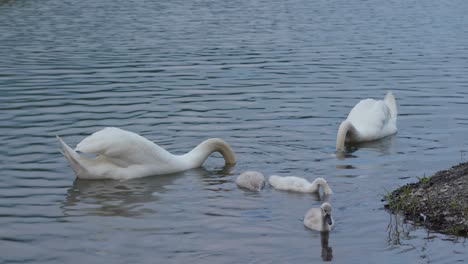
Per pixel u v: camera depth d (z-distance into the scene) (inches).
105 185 518.9
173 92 792.9
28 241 419.2
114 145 529.3
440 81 852.0
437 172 522.3
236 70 911.7
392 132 653.9
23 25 1257.4
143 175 538.6
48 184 515.2
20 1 1617.9
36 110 709.9
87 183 521.7
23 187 507.5
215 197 493.4
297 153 591.8
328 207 429.1
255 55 1009.5
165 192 504.7
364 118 653.9
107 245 413.4
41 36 1147.9
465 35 1182.3
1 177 524.7
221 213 462.9
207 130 649.6
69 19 1339.8
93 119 681.6
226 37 1160.2
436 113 718.5
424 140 633.0
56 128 649.0
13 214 459.2
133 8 1515.7
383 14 1448.1
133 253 402.3
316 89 810.8
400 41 1126.4
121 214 461.7
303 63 955.3
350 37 1163.3
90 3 1593.3
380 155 591.2
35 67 916.6
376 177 532.4
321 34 1195.9
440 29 1249.4
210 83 837.8
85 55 998.4
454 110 727.1
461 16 1414.9
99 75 875.4
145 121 676.1
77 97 766.5
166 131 645.3
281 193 501.4
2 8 1497.3
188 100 757.9
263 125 666.2
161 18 1373.0
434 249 406.6
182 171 554.6
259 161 572.7
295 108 727.7
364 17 1403.8
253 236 425.7
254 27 1269.7
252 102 750.5
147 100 756.0
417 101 764.0
